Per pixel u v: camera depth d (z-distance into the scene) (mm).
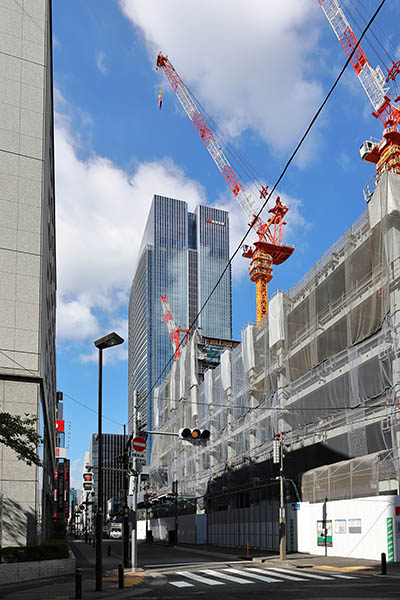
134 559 28484
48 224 40062
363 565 29938
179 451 89250
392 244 38219
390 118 72562
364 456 37812
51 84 40312
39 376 30328
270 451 53500
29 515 27188
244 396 62719
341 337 46219
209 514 66750
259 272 121812
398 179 39750
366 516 34125
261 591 19797
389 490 38312
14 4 34781
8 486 27172
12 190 32156
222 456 70000
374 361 40688
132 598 18188
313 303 48938
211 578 25484
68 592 18922
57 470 84312
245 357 63125
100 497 20672
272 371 55688
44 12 35688
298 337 52438
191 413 83688
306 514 41406
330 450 45406
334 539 37281
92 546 65000
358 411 41344
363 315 41812
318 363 47625
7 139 32688
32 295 31344
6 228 31531
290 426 51281
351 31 78562
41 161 33500
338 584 21656
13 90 33500
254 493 57844
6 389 29438
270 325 56062
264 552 45719
